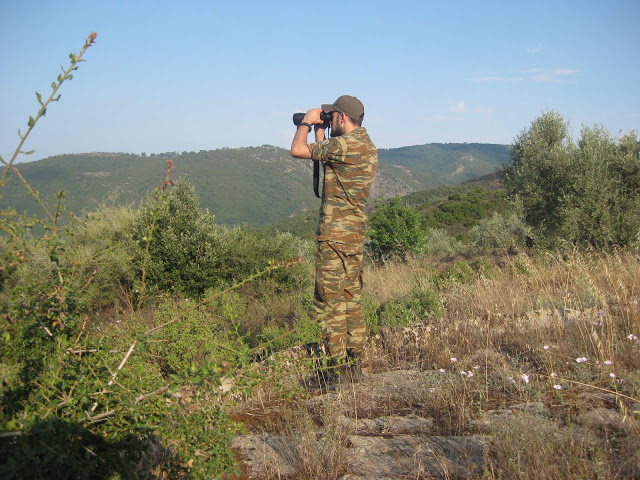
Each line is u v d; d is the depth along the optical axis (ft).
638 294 17.12
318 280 11.50
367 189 11.53
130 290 29.32
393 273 31.22
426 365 13.32
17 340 6.85
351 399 10.71
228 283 32.04
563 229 39.50
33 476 5.29
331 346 11.41
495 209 136.98
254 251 33.35
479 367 12.33
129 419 6.39
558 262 25.52
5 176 5.43
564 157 41.96
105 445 6.17
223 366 6.84
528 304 17.89
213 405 7.00
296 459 8.17
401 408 10.34
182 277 31.60
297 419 9.52
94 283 26.94
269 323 22.16
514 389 10.75
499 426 8.63
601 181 39.65
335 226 11.40
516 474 6.99
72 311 7.27
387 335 15.93
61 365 6.30
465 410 9.75
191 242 32.24
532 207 43.50
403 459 8.01
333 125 11.95
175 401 6.76
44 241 6.75
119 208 33.91
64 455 5.39
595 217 39.09
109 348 7.07
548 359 11.92
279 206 450.30
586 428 7.85
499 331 15.23
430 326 16.12
